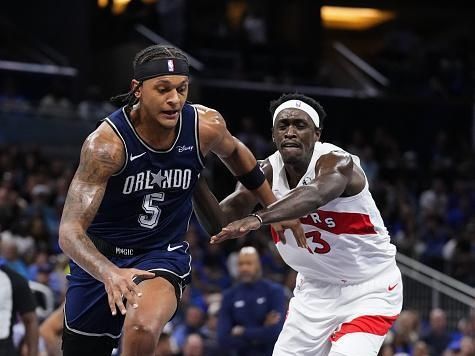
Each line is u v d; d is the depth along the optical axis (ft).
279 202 20.13
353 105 94.68
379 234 23.57
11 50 90.79
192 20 103.35
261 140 82.74
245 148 20.97
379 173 84.79
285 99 22.39
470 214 77.25
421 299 55.98
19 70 86.79
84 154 18.42
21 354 34.50
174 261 19.54
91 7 93.09
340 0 121.80
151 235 19.57
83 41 90.12
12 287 30.27
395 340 43.62
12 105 78.23
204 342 41.14
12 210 53.93
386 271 23.97
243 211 23.09
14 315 30.40
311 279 24.48
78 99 88.79
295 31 109.81
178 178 19.24
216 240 19.21
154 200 19.17
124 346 18.31
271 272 55.31
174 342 41.86
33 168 67.26
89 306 20.01
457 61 108.27
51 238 54.54
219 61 99.76
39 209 57.57
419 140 96.63
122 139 18.48
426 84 104.58
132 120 18.66
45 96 87.35
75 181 18.33
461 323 50.75
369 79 104.94
